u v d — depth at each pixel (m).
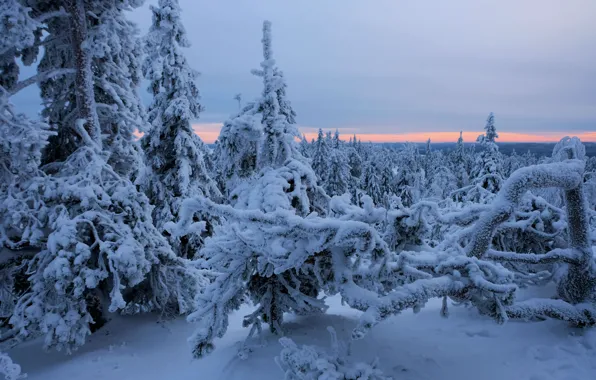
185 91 13.48
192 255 13.39
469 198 12.61
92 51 10.52
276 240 4.68
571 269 5.40
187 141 13.23
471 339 5.44
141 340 9.95
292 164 7.48
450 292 4.20
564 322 5.41
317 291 6.95
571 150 5.65
